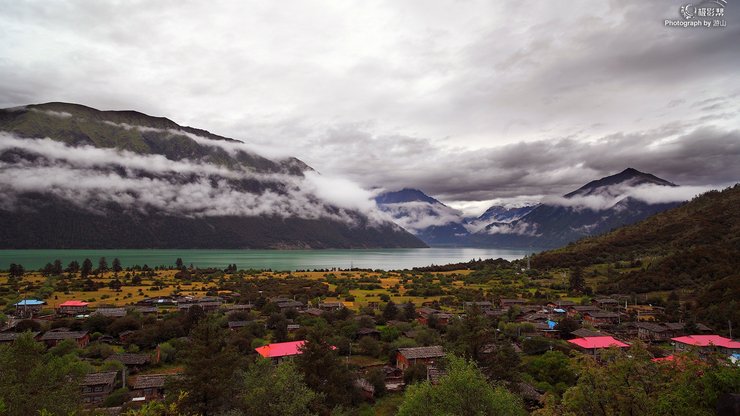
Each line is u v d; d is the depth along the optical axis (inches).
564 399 1402.6
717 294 4832.7
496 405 1616.6
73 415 1446.9
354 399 2691.9
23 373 1732.3
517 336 4293.8
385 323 4879.4
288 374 2011.6
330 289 7524.6
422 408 1681.8
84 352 3722.9
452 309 5757.9
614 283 6737.2
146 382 2896.2
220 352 2498.8
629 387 1289.4
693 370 1228.5
